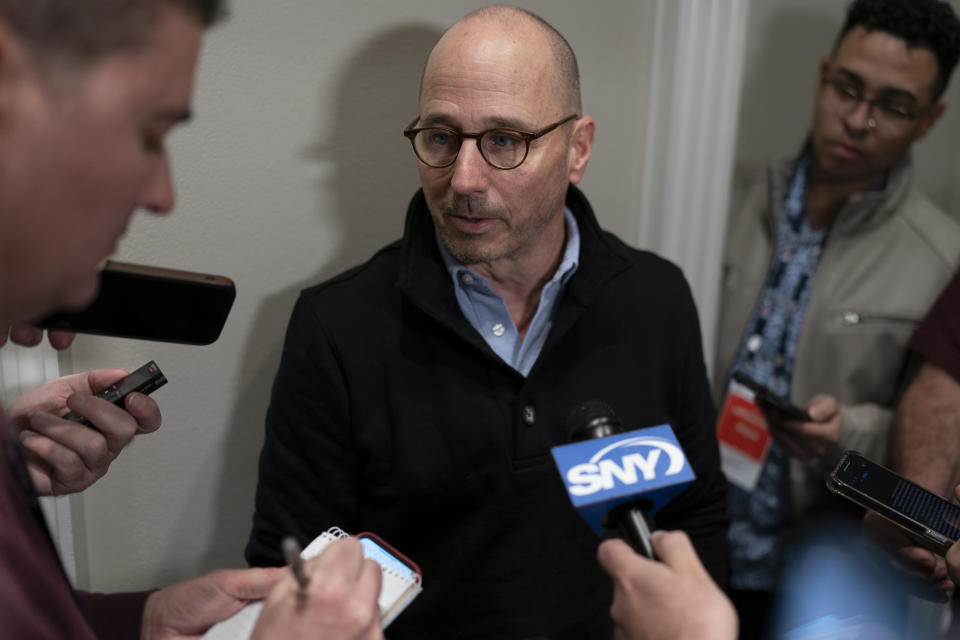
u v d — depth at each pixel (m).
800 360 1.86
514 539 1.23
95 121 0.49
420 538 1.25
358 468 1.24
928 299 1.81
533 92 1.09
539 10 1.58
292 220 1.46
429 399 1.20
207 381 1.47
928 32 1.66
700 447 1.39
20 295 0.53
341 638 0.62
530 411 1.21
